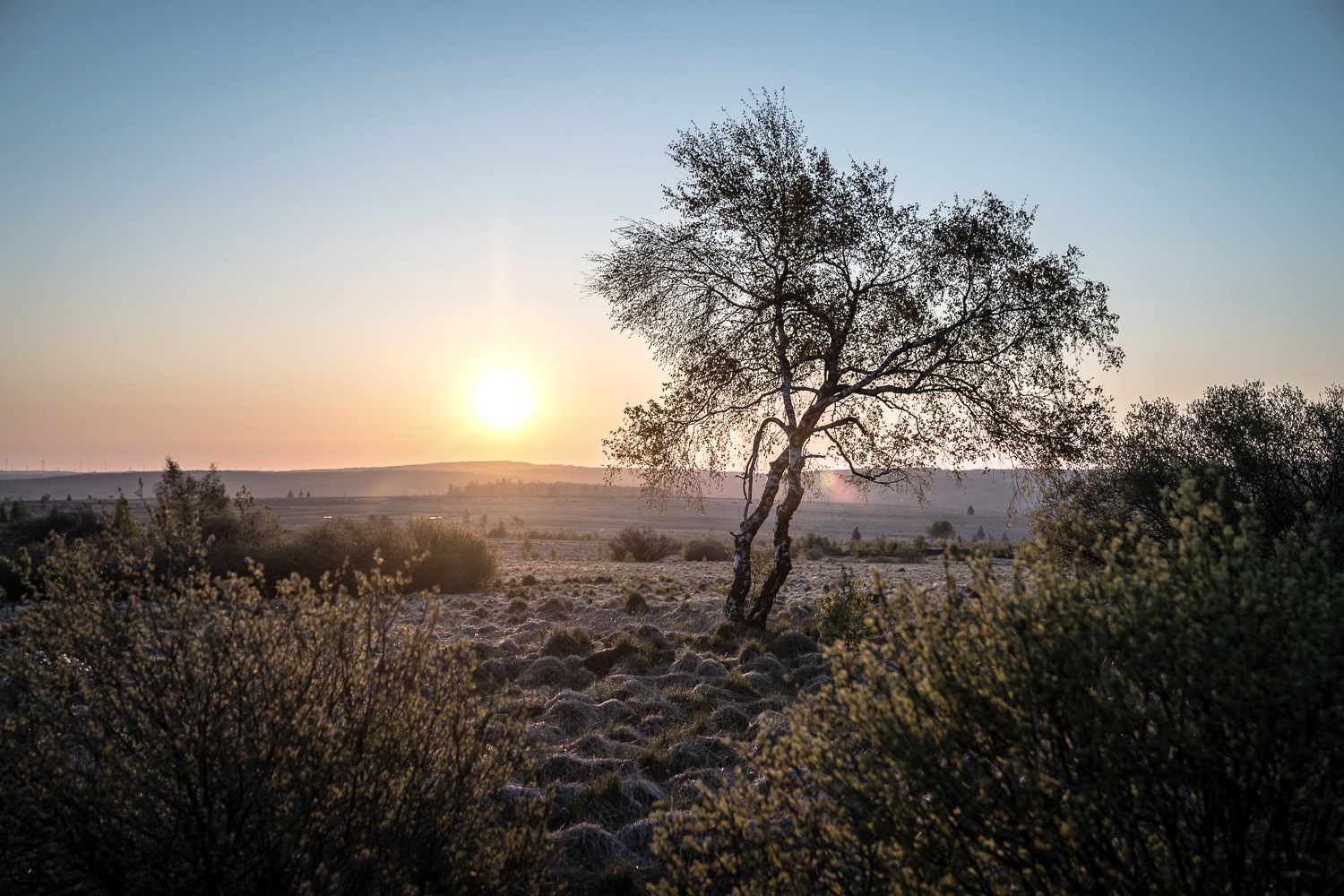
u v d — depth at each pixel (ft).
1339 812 9.21
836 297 52.31
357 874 12.61
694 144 54.03
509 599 82.94
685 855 18.71
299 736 12.74
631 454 54.60
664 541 197.06
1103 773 9.01
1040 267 49.08
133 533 14.56
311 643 13.82
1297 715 8.15
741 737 30.27
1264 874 9.10
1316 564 10.17
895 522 495.00
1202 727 8.81
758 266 54.08
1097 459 48.80
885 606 11.73
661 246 54.44
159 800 12.66
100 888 12.58
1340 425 45.37
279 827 12.12
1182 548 10.07
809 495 55.06
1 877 12.01
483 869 14.25
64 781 12.12
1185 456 47.67
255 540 89.76
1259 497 44.60
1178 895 9.05
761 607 53.21
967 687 9.75
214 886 12.00
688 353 55.62
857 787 10.54
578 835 20.99
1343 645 8.48
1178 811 9.32
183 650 12.96
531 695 35.17
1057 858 9.24
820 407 52.54
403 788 13.41
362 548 88.89
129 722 13.03
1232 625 8.73
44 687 12.96
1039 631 9.68
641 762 27.81
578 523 467.93
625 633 50.31
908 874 10.23
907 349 50.80
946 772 9.65
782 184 52.47
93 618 13.02
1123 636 9.57
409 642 14.51
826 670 40.98
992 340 49.75
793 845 12.01
